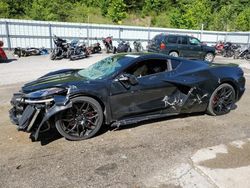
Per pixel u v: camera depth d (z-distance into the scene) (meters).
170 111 4.62
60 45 14.70
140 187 2.73
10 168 3.10
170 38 14.66
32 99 3.61
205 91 4.78
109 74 4.11
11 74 9.86
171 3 38.28
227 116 5.04
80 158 3.34
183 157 3.35
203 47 15.52
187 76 4.62
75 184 2.78
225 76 4.95
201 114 5.13
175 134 4.11
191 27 33.59
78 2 32.53
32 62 13.54
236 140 3.90
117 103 4.06
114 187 2.73
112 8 31.47
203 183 2.79
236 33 23.56
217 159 3.30
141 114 4.36
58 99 3.57
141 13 35.44
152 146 3.68
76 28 20.17
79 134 3.86
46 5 28.09
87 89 3.77
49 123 3.68
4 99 6.22
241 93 5.29
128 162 3.23
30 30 18.77
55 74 4.83
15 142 3.80
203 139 3.93
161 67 4.53
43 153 3.47
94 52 19.00
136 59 4.32
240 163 3.21
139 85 4.19
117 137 3.98
